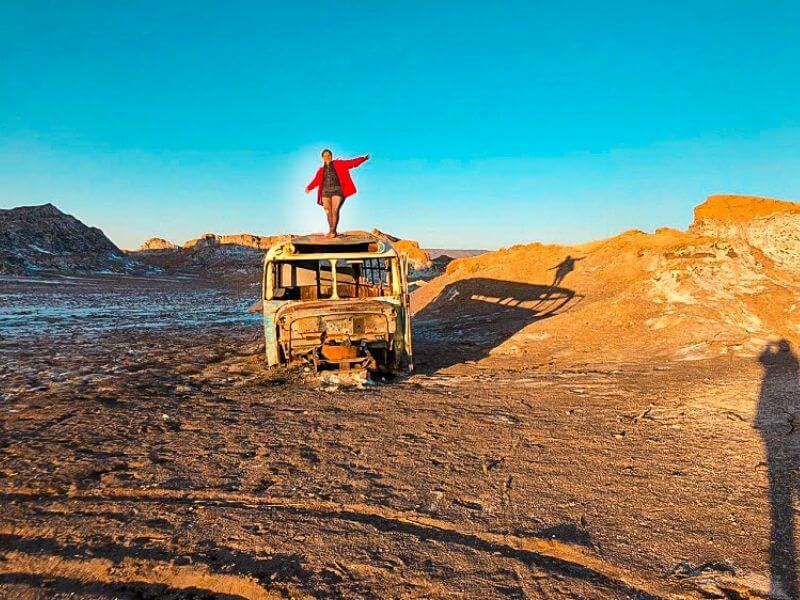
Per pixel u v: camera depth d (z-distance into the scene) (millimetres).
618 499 4117
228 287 66312
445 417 6633
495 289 20781
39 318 22266
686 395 6902
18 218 80062
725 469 4535
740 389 6809
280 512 4066
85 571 3303
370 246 9664
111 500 4328
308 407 7309
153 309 30094
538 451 5285
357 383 8672
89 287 50344
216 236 129750
